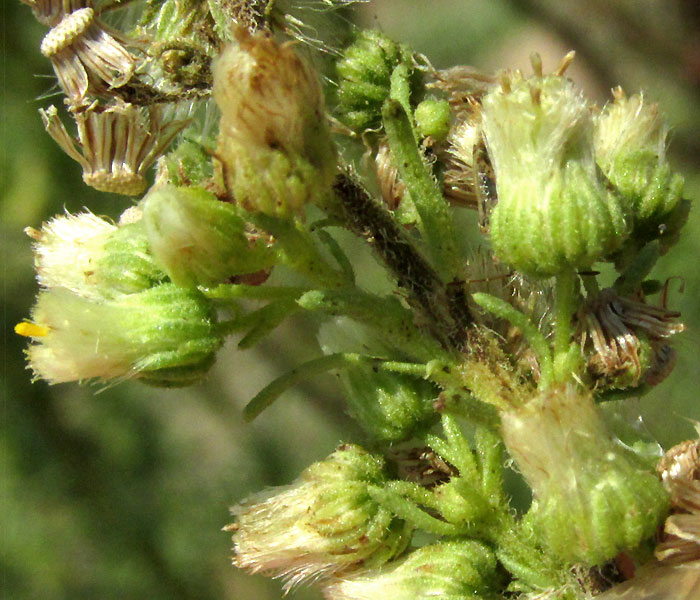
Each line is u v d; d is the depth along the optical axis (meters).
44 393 0.09
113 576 0.09
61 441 0.09
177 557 0.09
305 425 0.10
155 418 0.09
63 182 0.08
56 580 0.09
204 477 0.09
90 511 0.09
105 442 0.09
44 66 0.08
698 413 0.06
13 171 0.08
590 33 0.10
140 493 0.09
